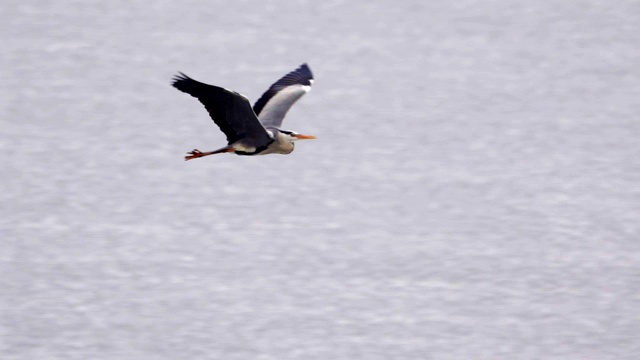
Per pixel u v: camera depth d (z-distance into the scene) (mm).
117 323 24969
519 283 27672
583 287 27328
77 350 23719
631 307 26062
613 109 52875
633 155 42375
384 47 75125
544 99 55781
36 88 57438
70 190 36219
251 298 26484
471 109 53188
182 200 35406
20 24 80562
